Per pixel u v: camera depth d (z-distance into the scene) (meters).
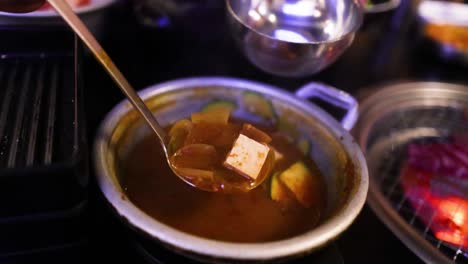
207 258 0.23
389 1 0.47
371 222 0.32
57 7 0.25
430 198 0.37
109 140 0.28
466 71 0.51
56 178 0.22
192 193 0.29
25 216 0.23
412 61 0.52
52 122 0.26
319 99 0.42
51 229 0.24
